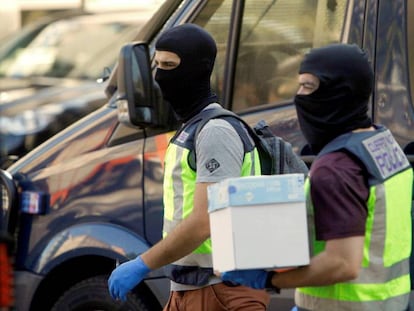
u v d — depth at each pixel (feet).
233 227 26.63
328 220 26.40
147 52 42.60
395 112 40.68
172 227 33.58
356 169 26.86
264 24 43.60
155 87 42.63
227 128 32.78
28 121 69.26
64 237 45.57
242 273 27.40
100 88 72.23
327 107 27.45
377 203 27.04
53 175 46.26
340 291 27.27
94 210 45.29
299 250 26.61
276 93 43.06
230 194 26.66
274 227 26.66
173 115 43.70
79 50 81.25
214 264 27.89
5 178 46.47
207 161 32.40
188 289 33.94
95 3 100.07
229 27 44.29
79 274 46.78
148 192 44.27
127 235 44.52
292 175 26.76
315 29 42.63
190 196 33.19
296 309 28.96
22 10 118.11
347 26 41.83
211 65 33.76
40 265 46.11
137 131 44.83
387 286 27.37
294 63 42.93
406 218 28.27
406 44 40.98
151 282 44.06
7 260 27.02
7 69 81.76
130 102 42.01
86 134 46.14
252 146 33.40
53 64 80.59
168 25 45.57
